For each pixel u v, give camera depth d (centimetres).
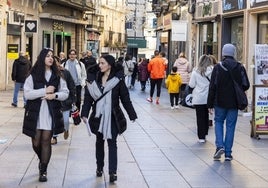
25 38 3294
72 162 1010
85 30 4988
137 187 841
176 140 1289
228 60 1058
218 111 1060
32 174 909
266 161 1048
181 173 938
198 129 1259
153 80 2377
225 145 1056
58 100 877
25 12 3281
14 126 1465
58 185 842
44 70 872
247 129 1470
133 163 1015
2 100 2303
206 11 2559
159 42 4519
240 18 2152
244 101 1043
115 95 878
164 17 4112
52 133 868
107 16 6475
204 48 2650
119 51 7000
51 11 3916
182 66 2228
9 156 1050
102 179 887
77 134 1341
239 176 920
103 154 908
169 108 2111
